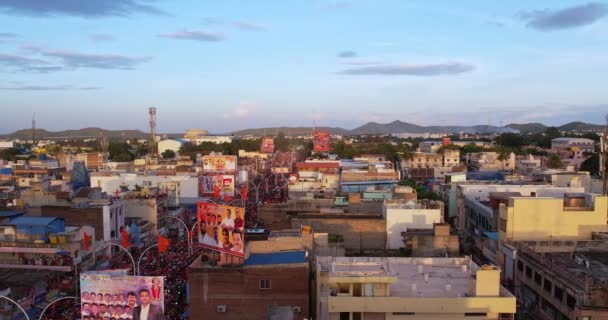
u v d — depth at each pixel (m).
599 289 46.22
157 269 76.06
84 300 42.66
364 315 42.50
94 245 76.12
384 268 50.38
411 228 75.25
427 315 42.09
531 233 68.31
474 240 88.75
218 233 52.62
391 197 96.00
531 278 58.88
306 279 50.47
